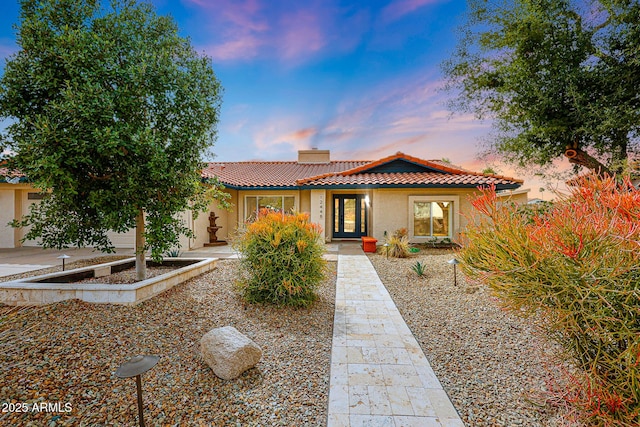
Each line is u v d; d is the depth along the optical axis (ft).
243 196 48.03
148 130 14.26
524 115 27.48
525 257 6.94
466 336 13.46
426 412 8.47
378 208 42.50
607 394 6.40
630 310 5.84
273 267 17.17
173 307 15.44
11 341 10.62
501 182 37.29
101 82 14.56
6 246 39.86
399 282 23.29
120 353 10.70
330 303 18.40
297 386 9.74
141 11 16.61
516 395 9.14
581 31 25.22
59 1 14.58
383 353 12.01
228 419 8.13
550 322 7.48
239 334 11.02
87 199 15.15
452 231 41.27
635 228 5.84
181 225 18.25
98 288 14.83
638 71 22.89
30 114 14.16
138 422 7.83
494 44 28.30
